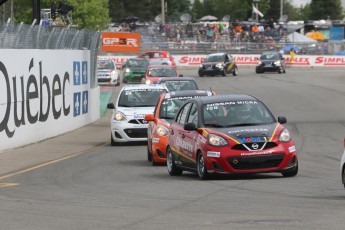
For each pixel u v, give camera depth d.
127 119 75.38
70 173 54.22
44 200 39.94
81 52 97.25
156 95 78.31
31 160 64.69
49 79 82.88
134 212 35.03
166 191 42.53
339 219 31.56
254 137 45.81
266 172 46.72
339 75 193.12
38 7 92.44
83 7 174.25
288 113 104.38
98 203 38.31
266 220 31.80
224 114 48.47
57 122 86.06
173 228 30.59
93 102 104.88
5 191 44.44
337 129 85.19
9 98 70.50
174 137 51.59
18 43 72.88
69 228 31.33
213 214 33.78
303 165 55.22
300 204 36.03
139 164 59.88
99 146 76.50
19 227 31.83
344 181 39.59
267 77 185.50
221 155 45.53
